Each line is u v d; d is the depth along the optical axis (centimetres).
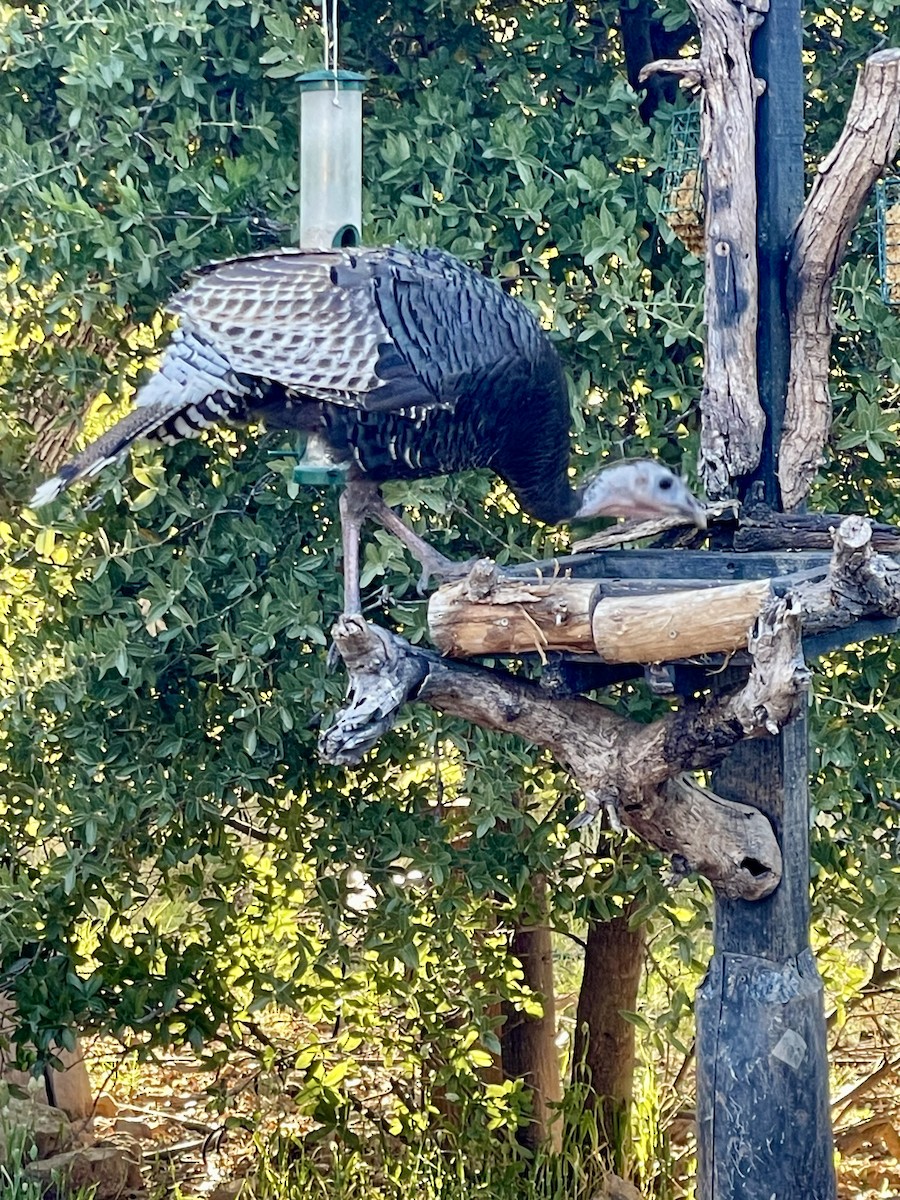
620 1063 605
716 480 404
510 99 483
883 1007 696
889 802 513
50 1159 595
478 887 515
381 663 344
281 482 500
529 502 421
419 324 378
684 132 474
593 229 460
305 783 530
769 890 384
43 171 472
